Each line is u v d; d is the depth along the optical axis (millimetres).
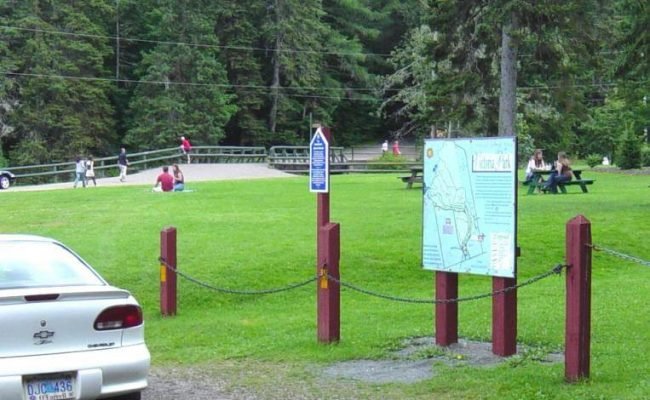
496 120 35812
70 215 23109
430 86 35344
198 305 13641
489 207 8680
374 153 76938
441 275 9352
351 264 15742
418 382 7832
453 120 35062
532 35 31703
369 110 83000
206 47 66062
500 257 8602
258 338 10609
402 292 14164
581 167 51625
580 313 7391
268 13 72500
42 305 6301
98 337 6516
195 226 20062
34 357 6246
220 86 66500
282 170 53250
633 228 18703
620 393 6949
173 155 56312
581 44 32000
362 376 8258
